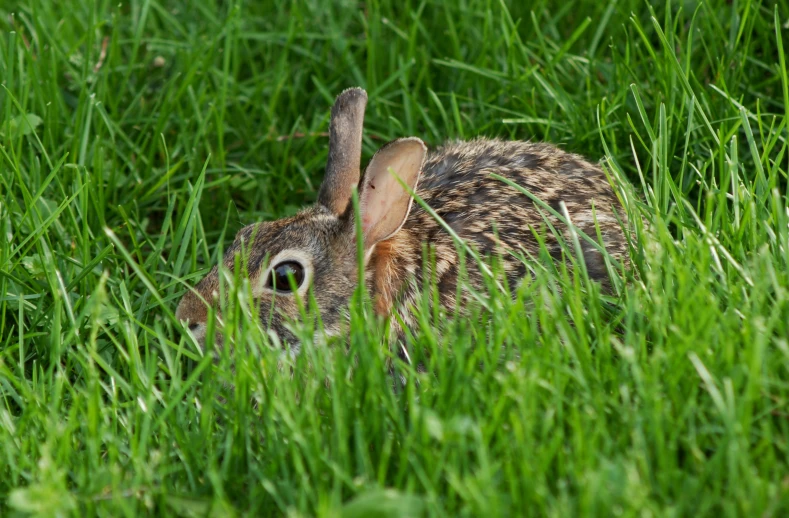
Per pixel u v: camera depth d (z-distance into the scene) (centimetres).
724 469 710
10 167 1147
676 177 1134
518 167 1103
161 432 795
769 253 877
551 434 755
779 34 1039
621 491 680
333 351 916
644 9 1346
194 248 1062
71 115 1303
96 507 736
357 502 666
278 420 794
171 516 743
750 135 977
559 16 1352
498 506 671
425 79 1343
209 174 1255
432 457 724
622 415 741
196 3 1413
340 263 1013
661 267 869
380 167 991
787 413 747
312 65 1370
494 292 843
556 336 819
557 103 1222
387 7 1412
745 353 752
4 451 787
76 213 1138
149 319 1048
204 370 855
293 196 1270
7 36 1404
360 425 759
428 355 913
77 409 805
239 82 1395
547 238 1015
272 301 960
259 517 743
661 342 799
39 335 967
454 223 1038
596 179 1099
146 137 1277
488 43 1315
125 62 1407
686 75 1133
